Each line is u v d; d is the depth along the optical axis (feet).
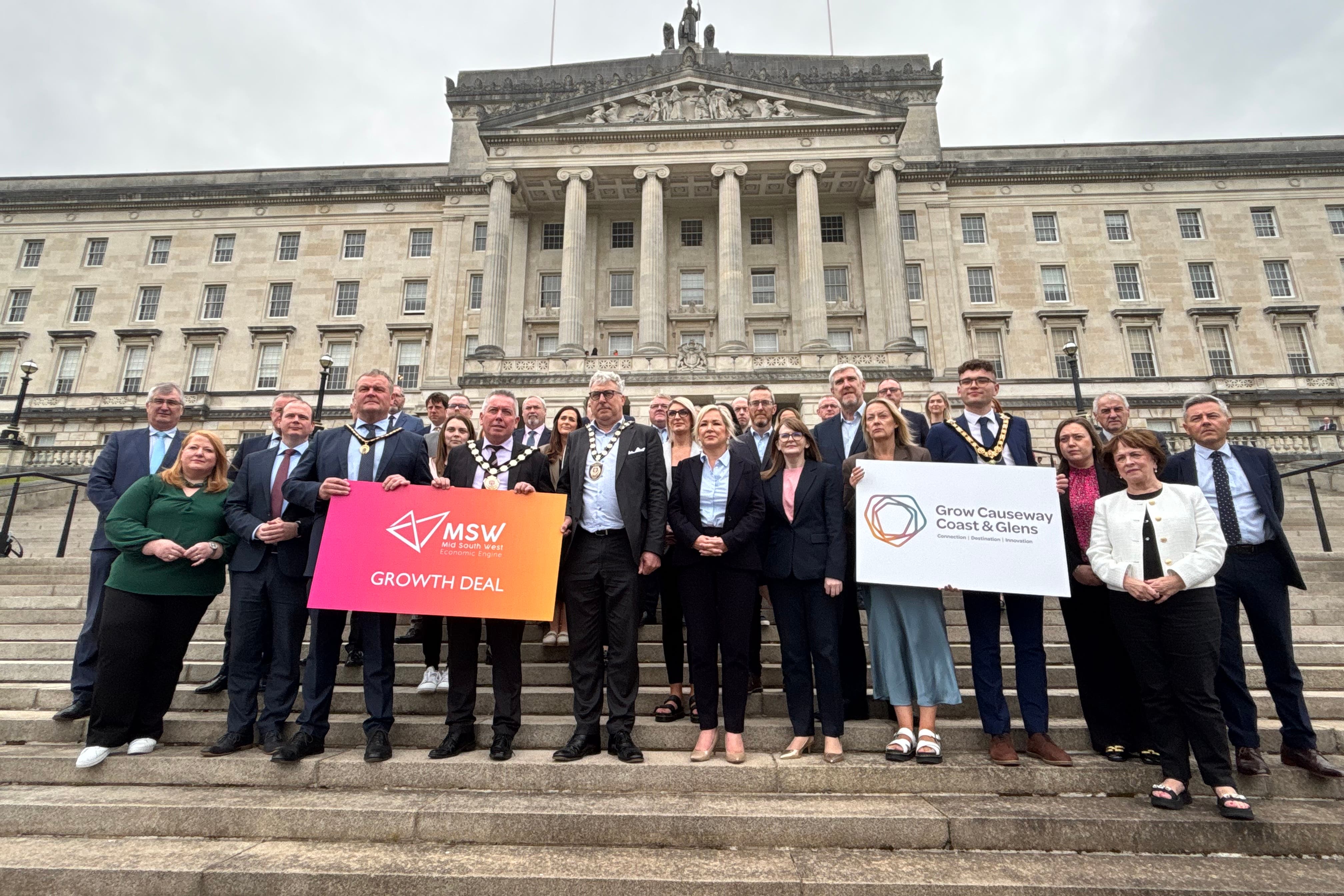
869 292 121.70
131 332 130.82
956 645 23.26
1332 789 15.67
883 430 18.85
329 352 129.80
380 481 19.01
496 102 140.46
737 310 108.06
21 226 140.15
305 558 18.19
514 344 122.01
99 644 16.98
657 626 24.70
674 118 115.44
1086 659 17.48
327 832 14.20
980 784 15.74
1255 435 75.66
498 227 112.37
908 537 17.56
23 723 18.42
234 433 111.86
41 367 132.05
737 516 17.42
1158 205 130.72
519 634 17.74
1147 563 15.47
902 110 112.88
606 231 127.95
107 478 20.86
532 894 12.31
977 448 19.63
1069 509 18.13
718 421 18.49
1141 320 124.57
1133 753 16.78
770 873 12.66
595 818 14.06
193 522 18.24
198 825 14.42
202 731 18.22
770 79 130.72
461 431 23.72
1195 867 13.16
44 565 33.45
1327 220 128.06
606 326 123.54
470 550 17.75
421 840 14.05
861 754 17.15
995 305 126.82
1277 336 123.13
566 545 18.44
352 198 136.36
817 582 17.48
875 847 13.89
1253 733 16.14
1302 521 50.39
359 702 20.24
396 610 17.07
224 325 132.05
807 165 112.98
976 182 132.46
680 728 18.17
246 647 17.60
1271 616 16.48
